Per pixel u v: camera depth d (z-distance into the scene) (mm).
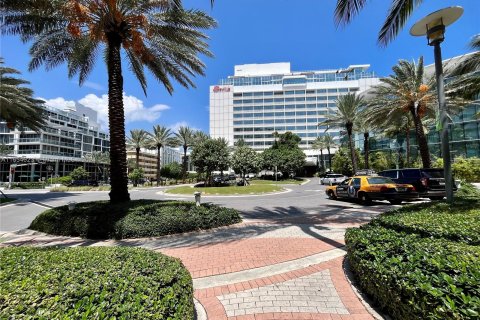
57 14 9750
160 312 2174
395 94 20344
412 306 2615
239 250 6172
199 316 3357
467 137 30453
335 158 49438
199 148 33688
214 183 37312
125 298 2242
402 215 6078
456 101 18891
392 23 7770
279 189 27750
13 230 10133
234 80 105000
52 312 1934
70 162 68688
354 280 4281
